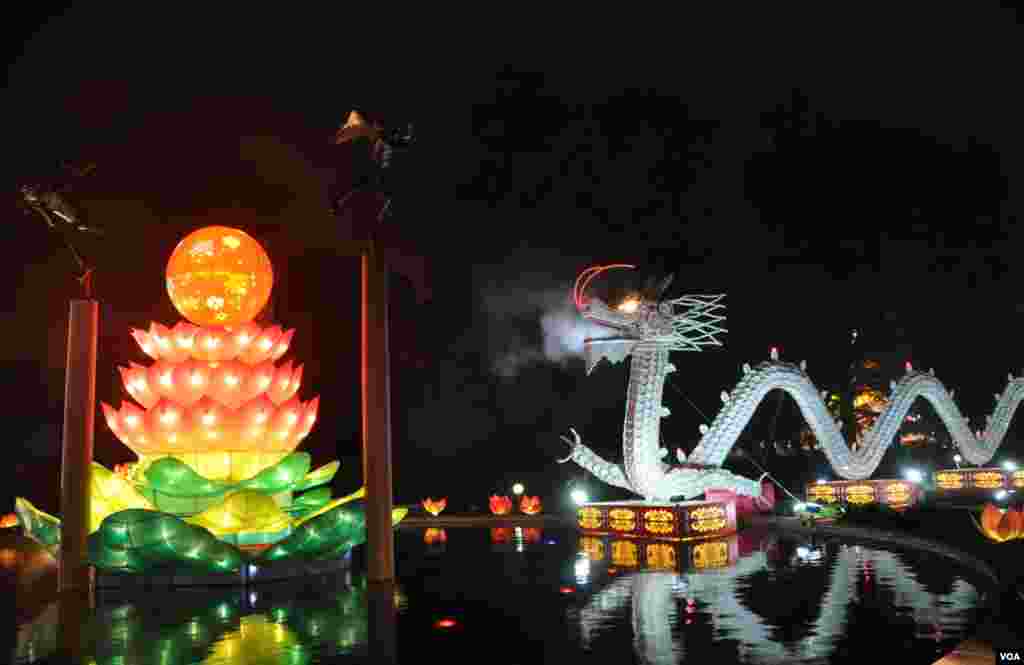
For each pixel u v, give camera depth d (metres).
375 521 13.41
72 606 11.78
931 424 38.47
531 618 10.10
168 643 9.15
